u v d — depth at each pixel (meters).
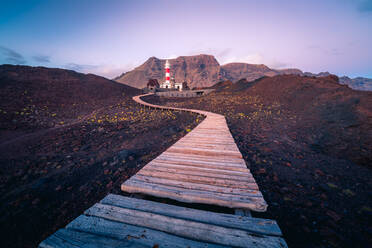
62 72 42.38
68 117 19.91
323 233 2.72
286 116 14.09
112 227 1.95
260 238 1.79
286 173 4.94
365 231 2.76
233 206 2.60
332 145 7.16
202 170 3.72
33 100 23.39
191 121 15.84
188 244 1.75
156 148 8.80
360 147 6.36
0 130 12.96
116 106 27.75
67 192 5.58
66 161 7.93
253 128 11.09
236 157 4.72
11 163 7.72
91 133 12.68
